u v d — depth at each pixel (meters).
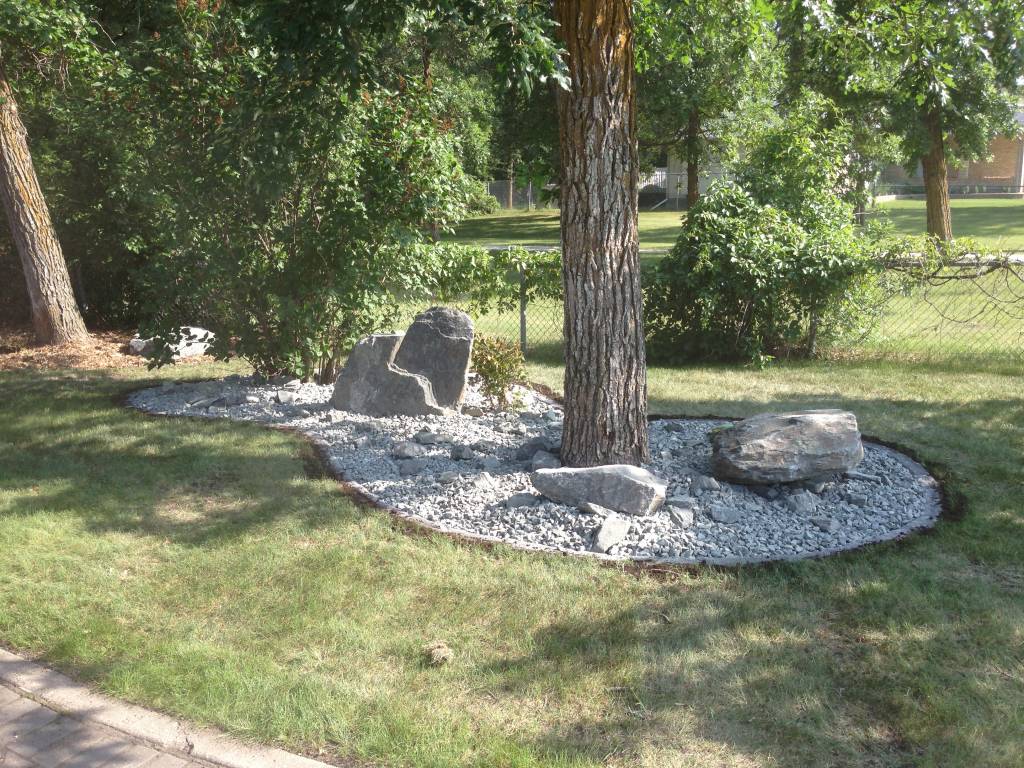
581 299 5.87
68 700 3.62
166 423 7.93
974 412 8.20
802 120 12.40
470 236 36.41
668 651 3.95
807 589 4.56
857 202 16.86
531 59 5.19
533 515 5.45
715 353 11.17
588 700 3.59
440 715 3.48
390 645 4.01
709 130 25.78
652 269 11.06
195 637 4.07
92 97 9.40
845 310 10.94
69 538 5.24
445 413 8.07
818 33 9.05
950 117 22.25
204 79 7.91
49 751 3.32
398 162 8.39
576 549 5.07
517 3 5.45
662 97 22.88
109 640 4.04
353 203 8.12
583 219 5.75
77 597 4.46
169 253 8.87
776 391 9.32
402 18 6.31
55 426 7.87
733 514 5.42
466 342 8.22
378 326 9.47
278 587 4.59
